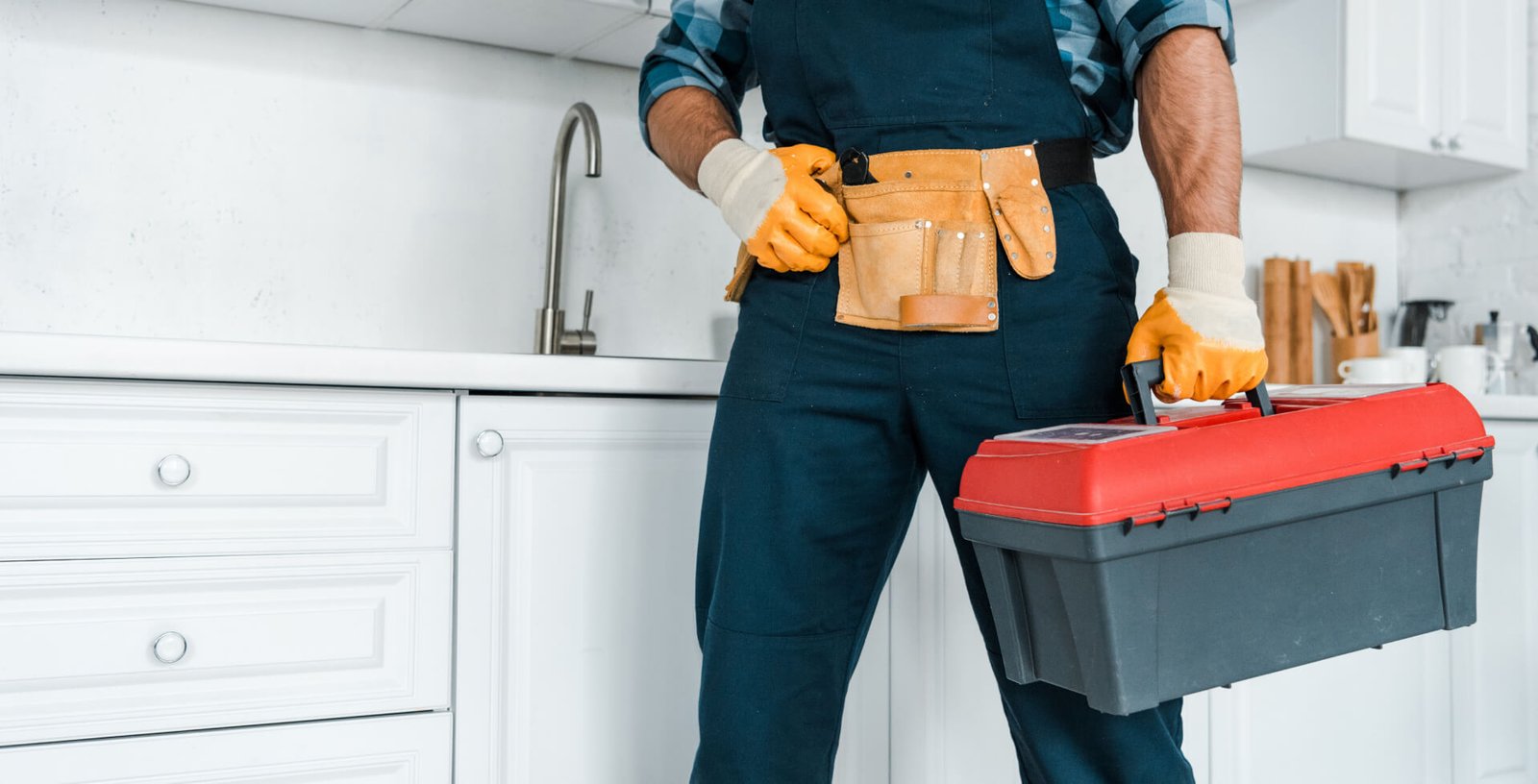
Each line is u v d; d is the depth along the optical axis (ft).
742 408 3.16
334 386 3.81
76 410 3.49
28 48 4.89
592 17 5.39
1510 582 6.64
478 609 4.05
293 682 3.75
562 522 4.23
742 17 3.55
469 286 5.74
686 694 4.48
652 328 6.18
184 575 3.61
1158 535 2.36
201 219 5.20
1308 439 2.58
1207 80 2.81
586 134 5.36
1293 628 2.56
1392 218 8.93
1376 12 7.39
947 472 3.03
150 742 3.56
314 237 5.42
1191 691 2.43
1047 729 2.99
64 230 4.94
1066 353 2.89
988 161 2.89
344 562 3.82
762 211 2.97
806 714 3.22
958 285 2.86
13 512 3.43
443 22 5.48
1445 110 7.79
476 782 4.03
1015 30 2.91
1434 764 6.34
